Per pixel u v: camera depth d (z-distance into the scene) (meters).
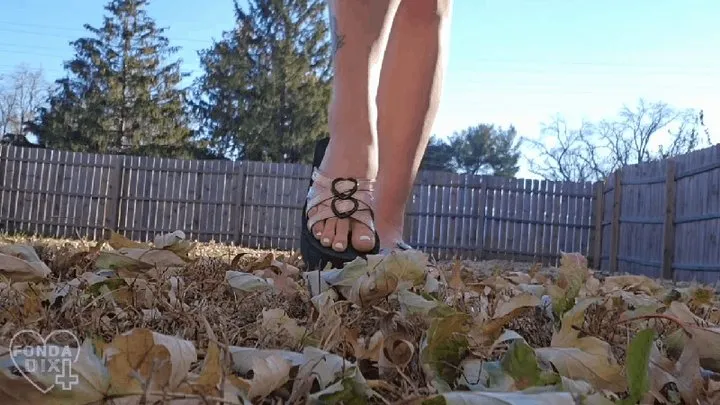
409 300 0.98
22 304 0.94
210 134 26.84
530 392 0.57
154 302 1.02
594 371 0.72
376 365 0.72
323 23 26.77
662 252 8.77
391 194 1.79
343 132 1.57
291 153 26.52
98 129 25.20
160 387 0.50
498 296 1.35
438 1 1.76
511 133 34.38
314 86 26.34
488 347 0.82
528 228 11.61
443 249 11.73
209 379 0.54
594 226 11.39
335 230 1.55
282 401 0.59
